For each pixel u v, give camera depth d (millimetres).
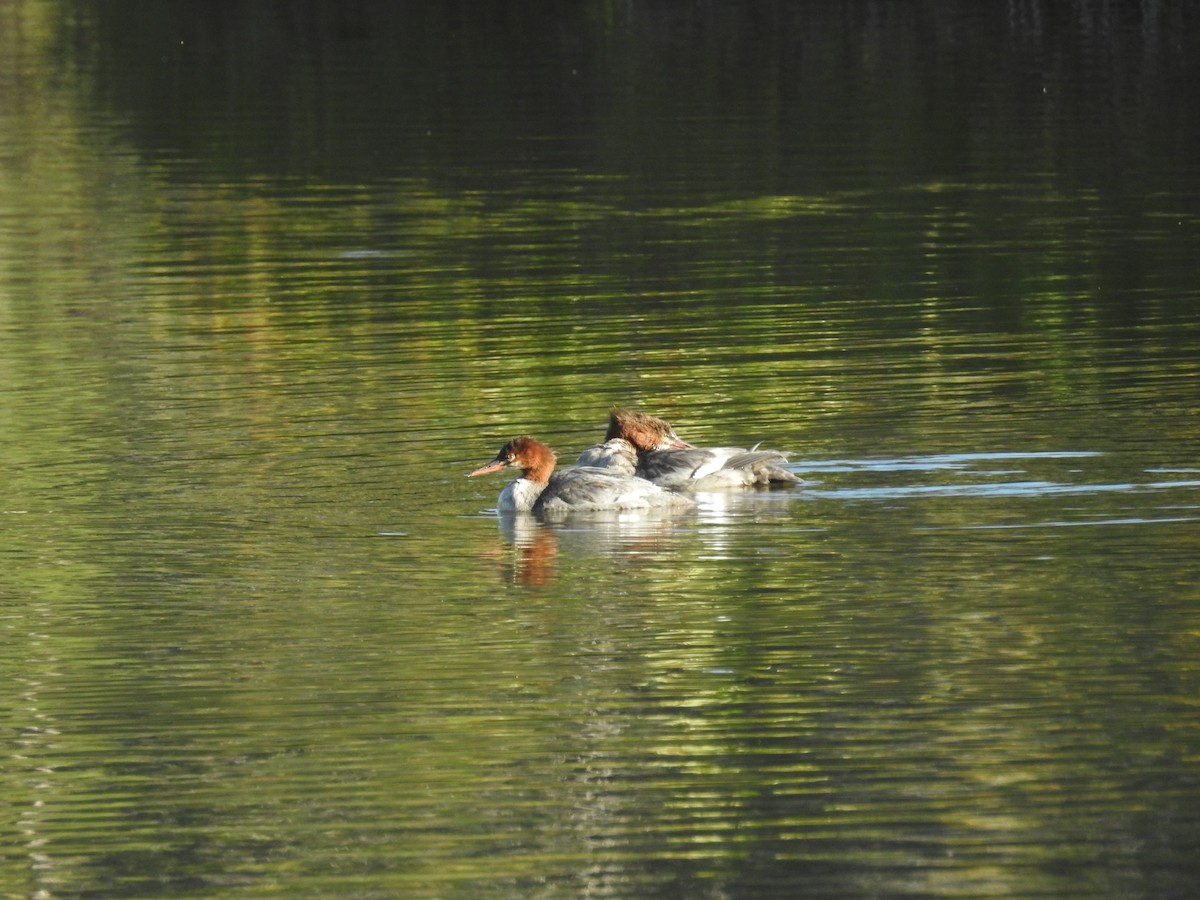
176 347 86188
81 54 196500
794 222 113625
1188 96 154875
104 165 139875
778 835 35875
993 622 46500
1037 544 52375
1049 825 35844
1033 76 167125
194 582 52000
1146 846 34938
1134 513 54750
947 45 184500
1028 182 124312
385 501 59969
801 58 180250
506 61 184875
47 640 47625
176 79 180625
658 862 35031
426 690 43500
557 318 90000
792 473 60500
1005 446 62844
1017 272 97562
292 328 89688
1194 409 67000
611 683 43562
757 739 40156
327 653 46094
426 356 82625
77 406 74688
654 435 63969
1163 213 112375
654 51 187125
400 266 104562
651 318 89312
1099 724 40219
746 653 45188
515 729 41094
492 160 138250
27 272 105625
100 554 54812
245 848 36125
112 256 109750
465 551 54375
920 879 34031
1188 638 44875
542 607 49031
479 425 69812
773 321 87500
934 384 73062
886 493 58188
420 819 37094
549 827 36562
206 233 115812
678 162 135250
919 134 143500
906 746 39531
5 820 37594
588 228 113688
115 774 39594
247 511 58969
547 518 57688
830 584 49906
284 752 40344
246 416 72000
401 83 174750
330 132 151375
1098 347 79062
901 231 109875
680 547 54062
